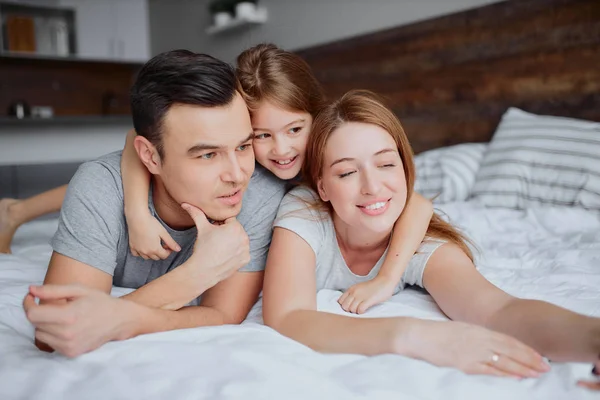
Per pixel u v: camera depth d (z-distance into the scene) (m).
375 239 1.06
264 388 0.63
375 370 0.71
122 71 5.31
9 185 3.78
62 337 0.72
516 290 1.07
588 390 0.66
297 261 0.98
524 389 0.68
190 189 0.89
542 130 2.01
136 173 0.99
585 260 1.27
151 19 5.36
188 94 0.84
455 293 0.94
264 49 1.25
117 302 0.78
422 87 2.79
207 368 0.69
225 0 4.09
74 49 5.06
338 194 0.97
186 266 0.89
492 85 2.47
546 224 1.69
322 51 3.37
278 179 1.20
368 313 0.96
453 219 1.80
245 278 1.04
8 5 4.75
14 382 0.69
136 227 0.94
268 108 1.14
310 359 0.75
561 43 2.19
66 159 3.71
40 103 4.97
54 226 2.03
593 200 1.75
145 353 0.74
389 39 2.92
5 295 1.04
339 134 0.97
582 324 0.74
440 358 0.74
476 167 2.21
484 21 2.46
